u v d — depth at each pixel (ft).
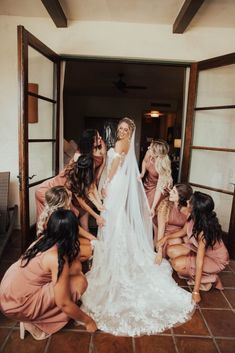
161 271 7.18
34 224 9.33
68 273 4.76
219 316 6.04
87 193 7.54
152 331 5.45
